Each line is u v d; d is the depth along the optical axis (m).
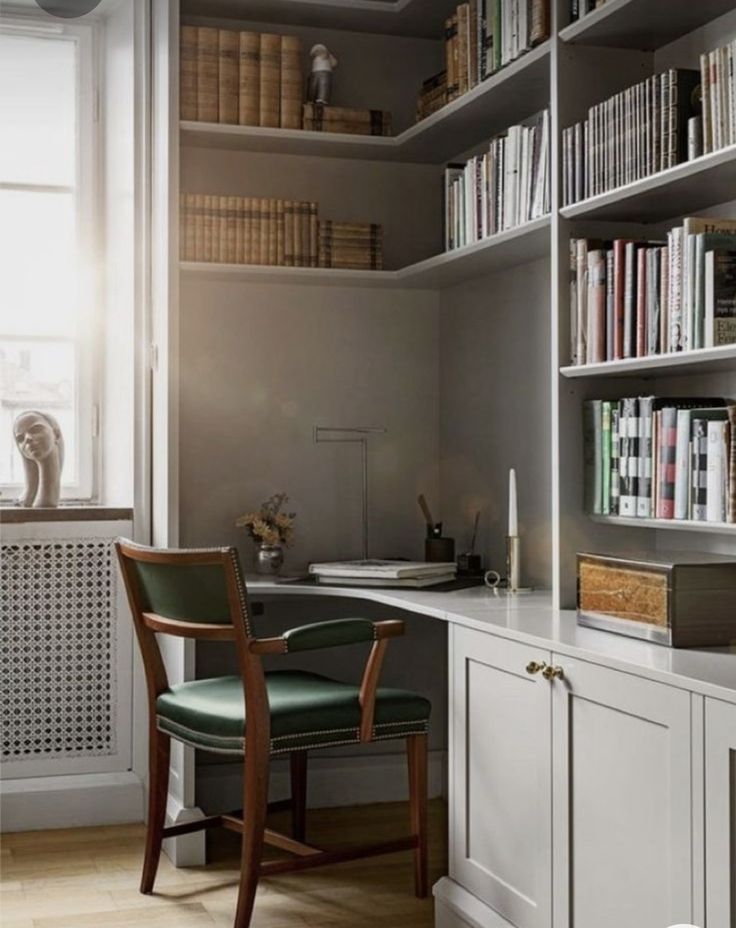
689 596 2.52
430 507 4.30
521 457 3.79
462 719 3.03
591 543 3.12
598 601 2.78
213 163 4.09
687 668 2.26
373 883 3.47
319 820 4.05
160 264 3.88
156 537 3.98
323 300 4.20
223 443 4.11
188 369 4.07
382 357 4.26
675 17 2.92
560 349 3.09
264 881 3.49
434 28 4.20
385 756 4.28
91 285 4.34
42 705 4.07
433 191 4.30
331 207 4.21
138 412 4.04
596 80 3.13
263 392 4.14
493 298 3.95
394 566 3.71
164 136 3.82
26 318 4.30
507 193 3.41
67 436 4.34
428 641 4.31
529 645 2.70
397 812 4.15
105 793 4.03
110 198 4.30
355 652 4.27
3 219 4.28
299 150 4.09
